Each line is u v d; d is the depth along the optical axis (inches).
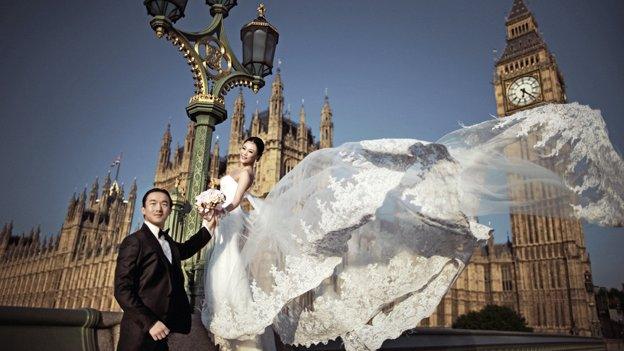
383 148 137.5
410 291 139.1
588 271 2596.0
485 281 3043.8
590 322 2440.9
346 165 142.6
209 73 246.7
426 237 142.8
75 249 3376.0
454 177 138.6
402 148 135.0
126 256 121.4
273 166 2310.5
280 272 137.7
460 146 148.8
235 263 143.6
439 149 136.6
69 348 143.9
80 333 151.2
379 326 139.0
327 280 145.3
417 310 139.6
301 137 2573.8
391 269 141.7
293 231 141.0
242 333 134.9
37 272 3563.0
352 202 132.9
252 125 2620.6
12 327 130.4
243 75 259.3
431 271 140.2
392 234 145.5
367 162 140.6
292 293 132.8
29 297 3452.3
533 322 2652.6
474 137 147.3
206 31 243.1
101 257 2972.4
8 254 4116.6
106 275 2842.0
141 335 117.1
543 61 2930.6
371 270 142.6
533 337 516.7
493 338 407.2
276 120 2431.1
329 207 136.5
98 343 155.4
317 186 142.9
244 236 151.7
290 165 2450.8
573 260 2600.9
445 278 142.6
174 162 2903.5
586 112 130.5
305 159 152.9
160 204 138.7
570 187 131.9
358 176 138.2
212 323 143.2
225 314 139.8
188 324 131.7
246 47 274.4
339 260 134.6
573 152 131.0
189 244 144.6
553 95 2802.7
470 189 141.9
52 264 3447.3
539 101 2844.5
